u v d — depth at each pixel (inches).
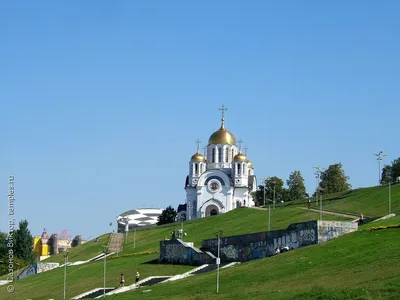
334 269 3673.7
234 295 3462.1
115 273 5723.4
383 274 3309.5
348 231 4845.0
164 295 3996.1
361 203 7682.1
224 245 5452.8
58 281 5915.4
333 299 2952.8
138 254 6850.4
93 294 4835.1
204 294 3705.7
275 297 3203.7
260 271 4074.8
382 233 4355.3
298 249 4495.6
